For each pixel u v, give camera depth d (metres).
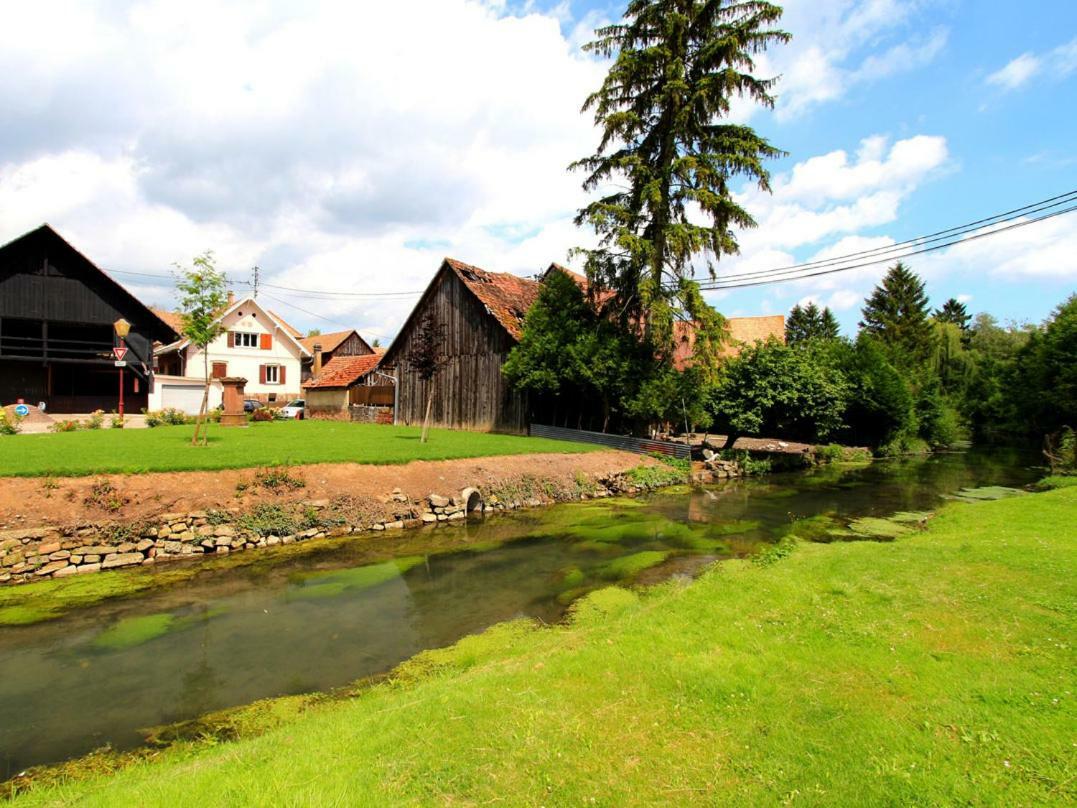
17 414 24.33
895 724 3.73
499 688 4.42
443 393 29.58
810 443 33.53
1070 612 5.50
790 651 4.94
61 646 6.82
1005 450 36.16
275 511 11.67
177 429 21.75
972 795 3.01
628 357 22.78
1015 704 3.93
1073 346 24.44
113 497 10.39
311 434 21.36
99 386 36.06
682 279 22.75
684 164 21.53
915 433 35.88
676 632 5.48
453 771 3.32
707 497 17.78
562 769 3.32
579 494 17.23
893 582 6.77
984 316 62.44
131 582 9.03
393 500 13.41
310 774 3.35
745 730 3.72
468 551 11.16
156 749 4.80
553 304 24.41
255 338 44.50
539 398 25.58
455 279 29.27
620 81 23.22
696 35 22.53
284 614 7.88
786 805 2.98
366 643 6.95
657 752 3.49
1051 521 10.12
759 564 9.10
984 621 5.41
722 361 24.14
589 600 8.37
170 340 34.97
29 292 30.30
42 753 4.75
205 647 6.82
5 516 9.32
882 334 56.22
